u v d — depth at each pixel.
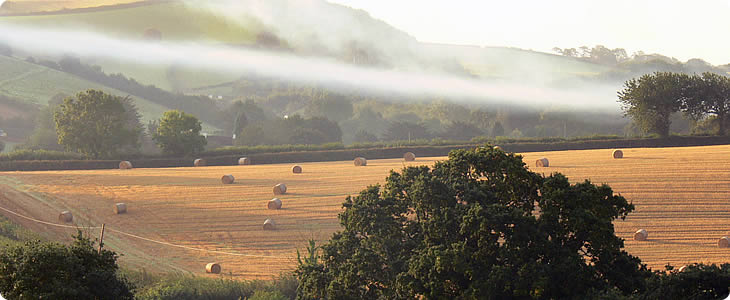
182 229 43.81
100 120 73.81
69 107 74.25
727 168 51.75
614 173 52.34
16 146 101.75
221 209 48.06
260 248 39.19
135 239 42.12
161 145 72.69
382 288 23.20
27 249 20.00
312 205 47.91
